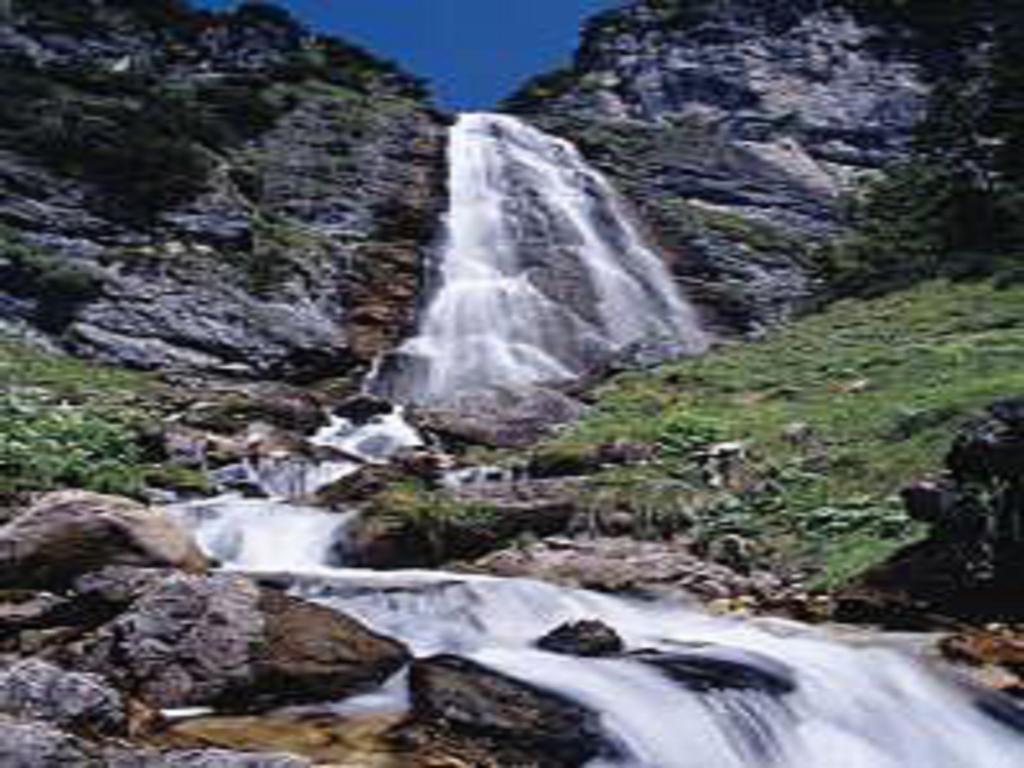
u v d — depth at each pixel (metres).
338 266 39.78
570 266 43.00
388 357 36.53
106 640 11.84
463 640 13.91
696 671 12.42
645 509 18.98
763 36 65.19
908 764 12.16
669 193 50.69
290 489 22.84
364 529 18.31
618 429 24.09
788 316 40.69
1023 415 15.12
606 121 57.88
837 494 19.34
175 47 50.97
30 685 9.99
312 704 11.59
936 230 39.41
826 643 13.95
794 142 59.94
